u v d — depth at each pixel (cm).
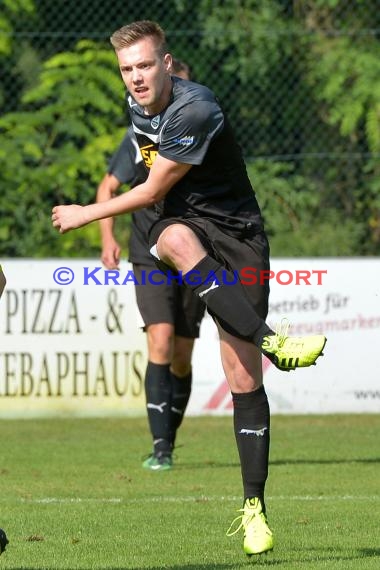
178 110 1653
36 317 3631
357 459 2795
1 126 4519
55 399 3644
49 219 4394
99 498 2202
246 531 1633
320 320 3672
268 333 1605
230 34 4800
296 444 3088
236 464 2708
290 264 3656
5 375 3625
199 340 3678
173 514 2016
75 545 1730
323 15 5031
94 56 4594
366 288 3688
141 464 2703
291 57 4822
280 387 3706
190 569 1543
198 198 1720
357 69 4847
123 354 3650
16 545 1728
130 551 1681
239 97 4769
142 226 2656
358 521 1938
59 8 4622
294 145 4738
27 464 2698
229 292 1627
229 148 1706
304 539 1781
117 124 4625
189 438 3222
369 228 4556
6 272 3622
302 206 4559
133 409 3659
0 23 4522
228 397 3697
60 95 4575
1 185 4391
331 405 3712
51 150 4509
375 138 4741
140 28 1658
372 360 3703
